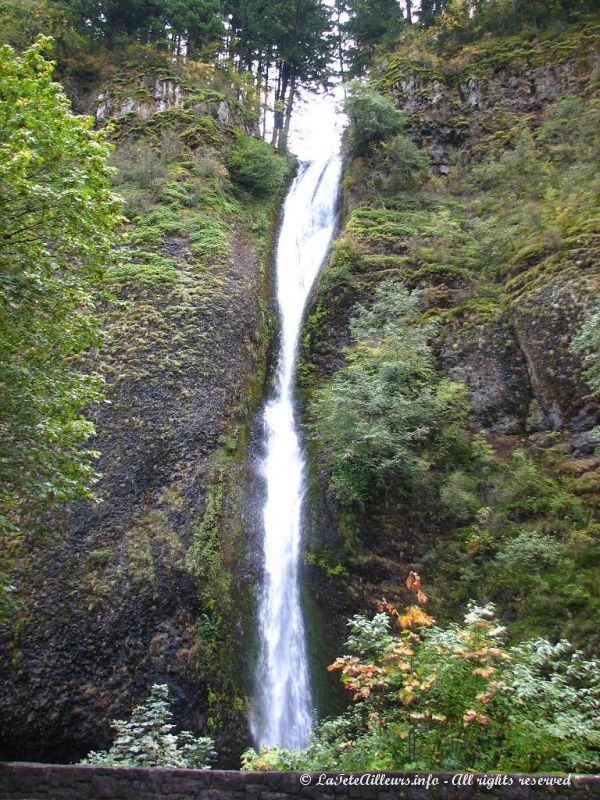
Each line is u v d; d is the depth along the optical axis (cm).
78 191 995
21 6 3009
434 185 2616
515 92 2805
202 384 1773
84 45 3131
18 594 1360
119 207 1117
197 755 962
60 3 3141
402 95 2934
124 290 1934
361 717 868
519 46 2944
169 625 1339
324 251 2573
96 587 1372
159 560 1418
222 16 3762
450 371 1820
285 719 1386
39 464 1030
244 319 2031
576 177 2209
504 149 2638
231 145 2841
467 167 2667
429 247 2217
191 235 2211
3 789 634
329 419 1675
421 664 705
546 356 1703
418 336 1805
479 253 2158
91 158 1069
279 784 614
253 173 2709
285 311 2308
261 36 3966
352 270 2184
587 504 1446
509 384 1745
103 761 891
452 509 1541
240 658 1373
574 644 1214
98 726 1230
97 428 1642
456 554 1477
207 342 1869
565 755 666
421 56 3053
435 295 2006
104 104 2889
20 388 1002
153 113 2823
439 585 1440
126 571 1399
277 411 1986
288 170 3156
